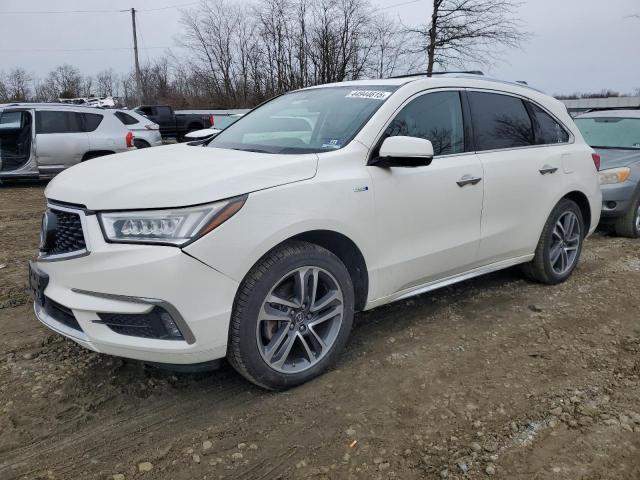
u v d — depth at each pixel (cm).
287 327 305
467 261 404
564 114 500
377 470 251
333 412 295
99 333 273
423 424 285
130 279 260
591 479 245
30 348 366
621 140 777
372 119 348
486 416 291
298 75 4103
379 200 333
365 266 335
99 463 256
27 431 278
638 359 355
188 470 252
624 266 566
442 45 2452
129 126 1276
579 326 406
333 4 3731
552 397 309
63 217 287
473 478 246
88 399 306
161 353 270
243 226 274
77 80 6000
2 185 1198
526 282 501
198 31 4431
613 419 288
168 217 262
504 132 432
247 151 346
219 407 300
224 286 272
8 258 592
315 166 311
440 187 369
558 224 482
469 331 395
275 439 273
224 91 4578
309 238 316
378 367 342
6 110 1096
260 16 4125
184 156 334
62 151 1132
